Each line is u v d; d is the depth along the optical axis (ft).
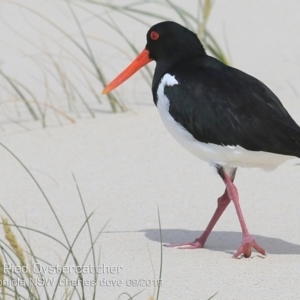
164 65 37.91
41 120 53.11
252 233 37.06
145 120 51.65
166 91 35.99
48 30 67.82
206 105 34.71
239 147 34.22
